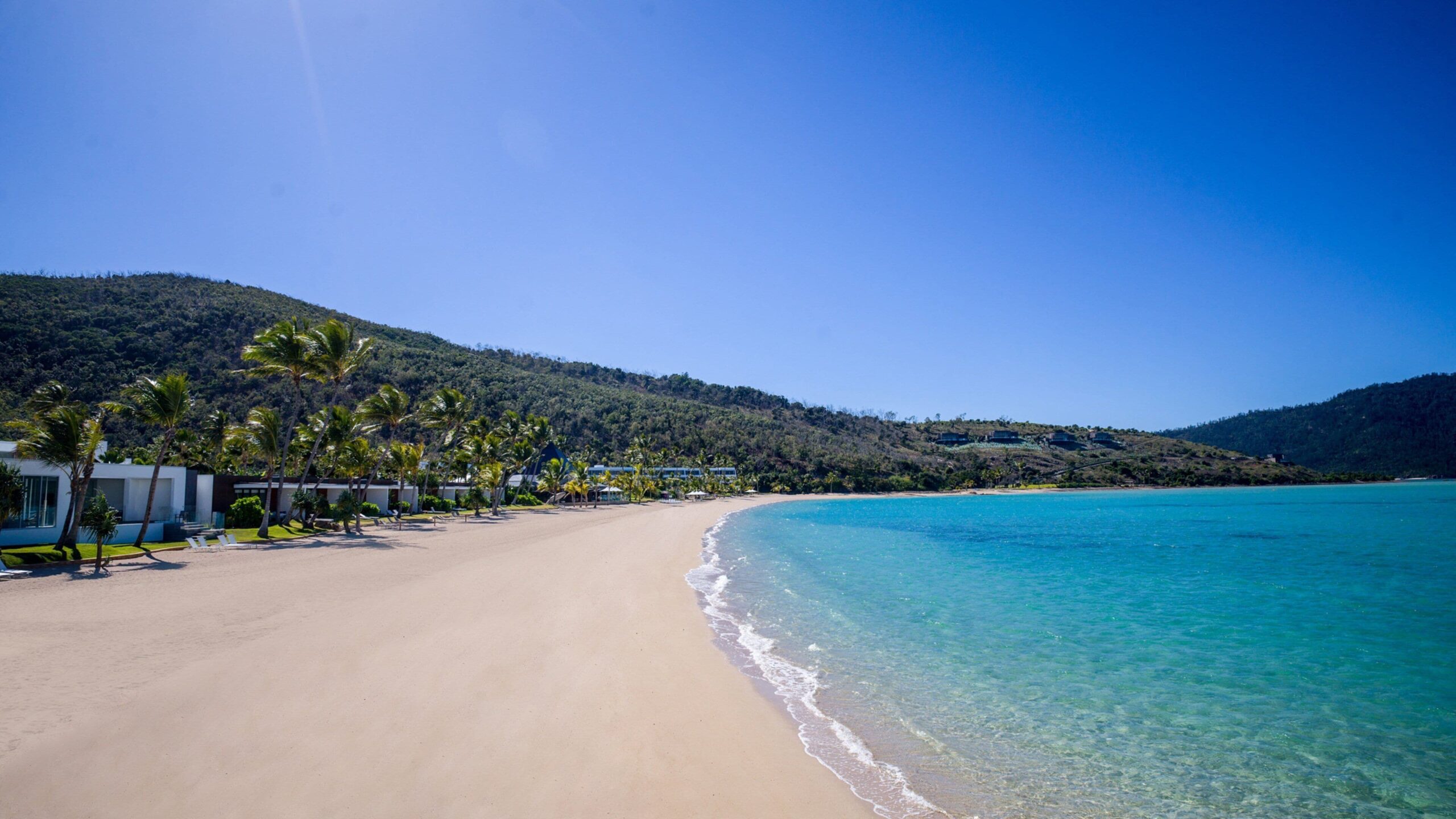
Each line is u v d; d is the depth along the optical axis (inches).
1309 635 711.7
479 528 1855.3
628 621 672.4
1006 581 1095.0
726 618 734.5
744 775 336.5
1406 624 773.9
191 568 941.2
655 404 6801.2
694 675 501.7
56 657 479.8
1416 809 332.8
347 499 1587.1
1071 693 502.9
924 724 429.7
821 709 448.1
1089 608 858.1
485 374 5516.7
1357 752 402.6
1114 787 347.6
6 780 298.4
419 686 435.2
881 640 658.8
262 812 275.7
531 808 288.2
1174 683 534.9
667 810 294.0
